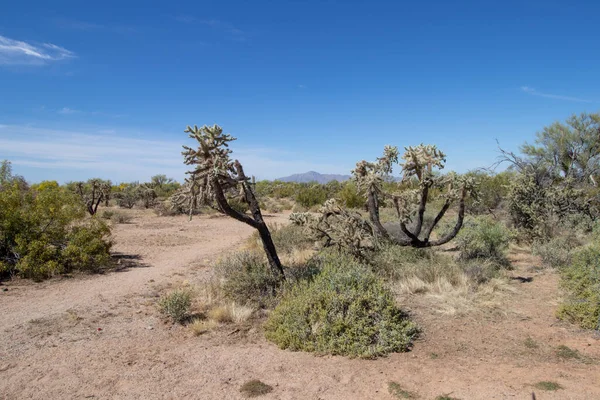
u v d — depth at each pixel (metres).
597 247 7.50
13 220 9.91
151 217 26.31
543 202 13.11
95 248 10.62
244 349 5.41
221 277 8.74
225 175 6.98
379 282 6.29
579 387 4.19
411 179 8.94
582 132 16.42
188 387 4.40
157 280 9.52
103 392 4.31
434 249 10.43
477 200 8.63
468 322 6.23
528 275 9.03
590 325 5.89
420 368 4.76
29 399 4.19
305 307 5.74
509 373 4.59
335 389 4.30
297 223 8.91
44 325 6.39
